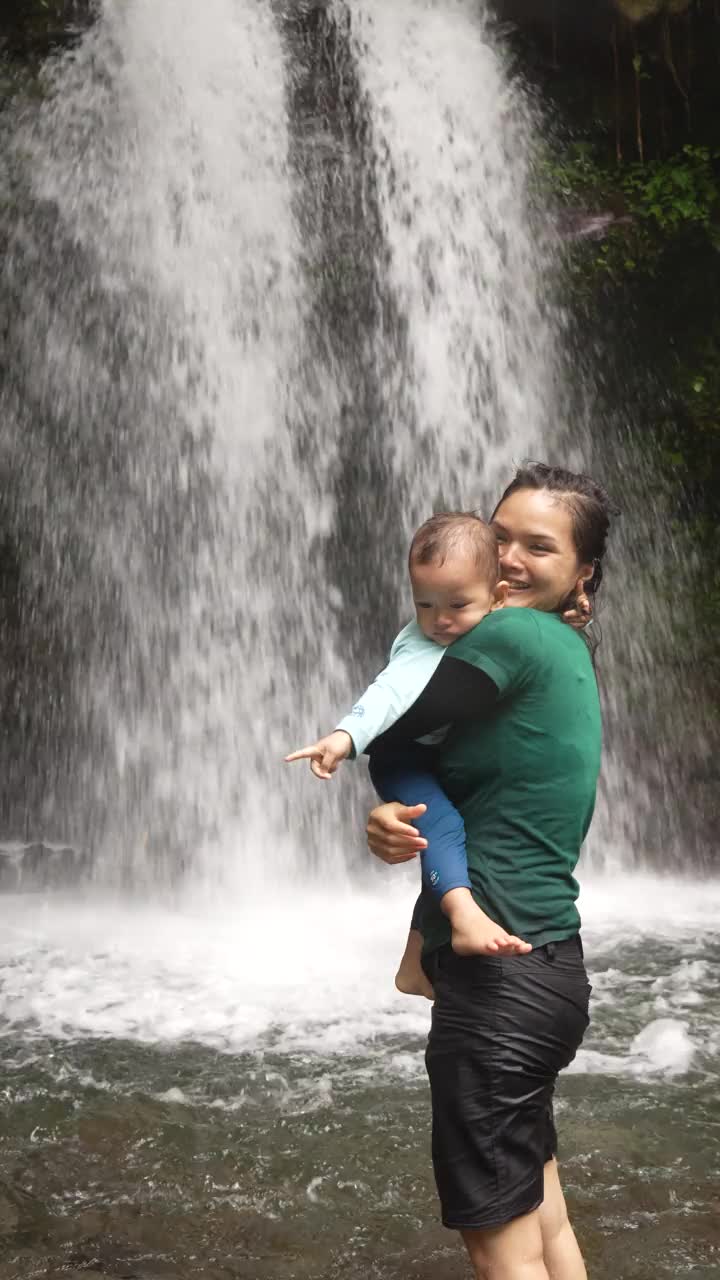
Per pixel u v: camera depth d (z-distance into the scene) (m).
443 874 2.46
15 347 11.24
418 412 11.66
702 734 11.59
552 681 2.50
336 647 11.41
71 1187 3.72
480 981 2.49
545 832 2.52
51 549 11.33
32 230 11.12
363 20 11.57
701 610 11.72
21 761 11.27
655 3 11.45
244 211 11.34
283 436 11.41
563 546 2.67
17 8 10.80
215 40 11.20
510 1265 2.46
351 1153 3.95
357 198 11.57
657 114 12.28
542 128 12.07
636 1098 4.43
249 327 11.35
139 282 11.21
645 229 11.80
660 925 7.79
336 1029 5.33
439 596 2.47
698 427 11.80
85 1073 4.74
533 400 11.86
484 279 11.78
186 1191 3.69
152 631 11.23
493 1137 2.46
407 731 2.45
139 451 11.26
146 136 11.15
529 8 12.02
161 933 7.68
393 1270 3.21
